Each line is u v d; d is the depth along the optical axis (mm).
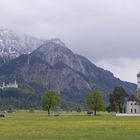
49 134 76000
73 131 85312
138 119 162750
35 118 178875
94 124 117625
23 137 68812
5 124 118125
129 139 65875
